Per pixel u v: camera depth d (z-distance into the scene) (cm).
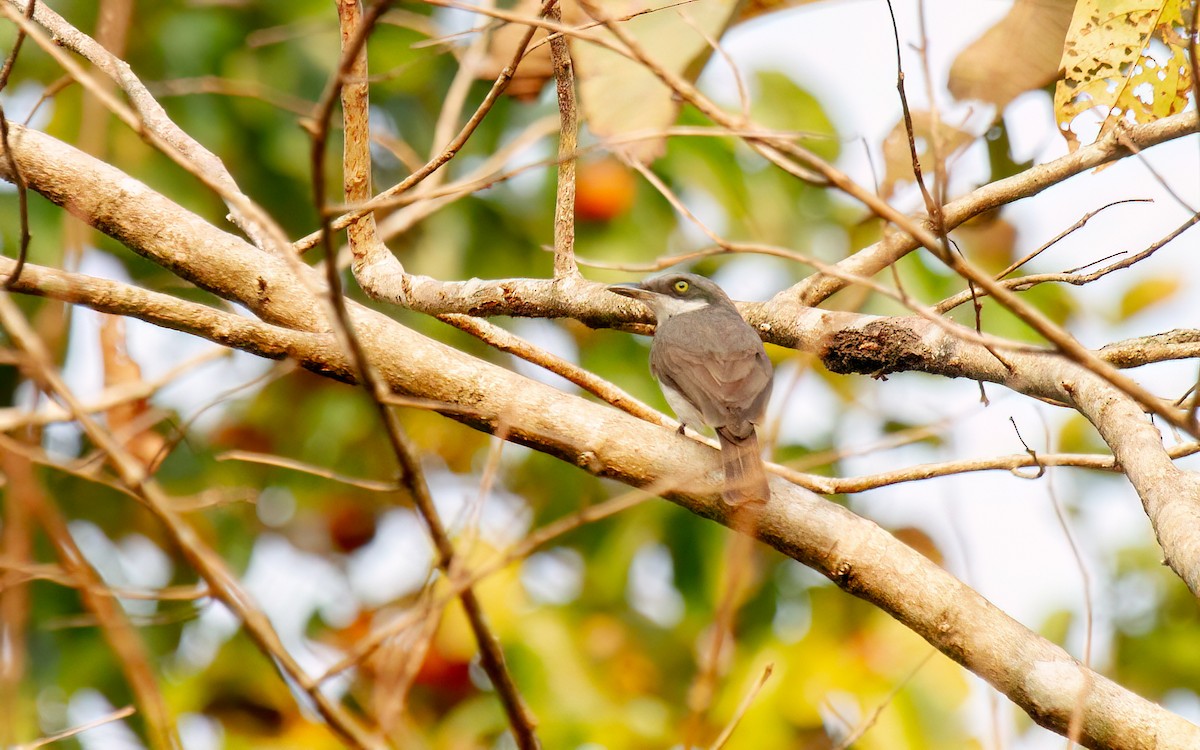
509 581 1291
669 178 1354
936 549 1308
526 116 1338
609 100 921
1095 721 748
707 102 608
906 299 635
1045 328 582
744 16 956
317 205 570
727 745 1243
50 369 603
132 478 580
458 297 1002
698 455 887
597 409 902
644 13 841
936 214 672
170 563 1330
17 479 671
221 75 1274
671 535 1376
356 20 964
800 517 842
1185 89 868
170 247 907
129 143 1238
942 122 920
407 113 1341
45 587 1245
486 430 900
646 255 1348
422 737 1227
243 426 1385
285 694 1291
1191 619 1345
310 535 1405
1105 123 887
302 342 866
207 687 1282
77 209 909
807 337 967
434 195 659
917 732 1220
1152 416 886
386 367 886
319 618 1359
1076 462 880
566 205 980
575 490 1371
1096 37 873
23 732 1175
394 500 1411
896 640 1284
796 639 1310
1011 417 900
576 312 986
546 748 1252
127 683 1241
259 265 907
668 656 1344
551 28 641
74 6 1234
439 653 1255
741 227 1357
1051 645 782
